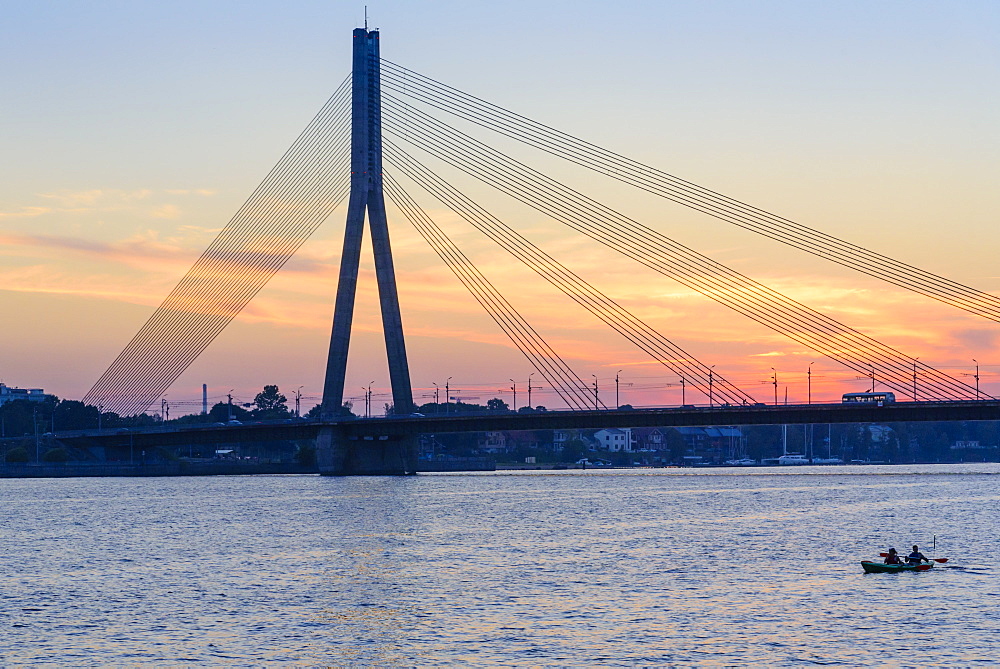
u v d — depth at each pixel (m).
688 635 66.56
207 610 74.88
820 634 66.62
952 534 115.19
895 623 69.19
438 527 124.44
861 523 127.38
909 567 88.69
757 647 63.81
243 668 61.12
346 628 69.12
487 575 87.56
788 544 106.38
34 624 71.12
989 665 60.25
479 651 63.56
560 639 65.81
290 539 113.50
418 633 67.62
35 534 122.88
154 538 117.06
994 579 84.62
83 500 176.12
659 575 87.00
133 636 67.75
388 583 84.25
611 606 74.62
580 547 104.81
